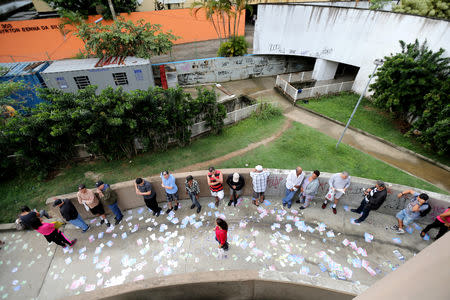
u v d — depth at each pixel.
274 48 18.98
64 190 8.39
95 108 8.12
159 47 16.36
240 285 3.84
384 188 6.00
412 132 11.68
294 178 6.68
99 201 6.74
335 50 17.12
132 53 16.22
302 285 3.63
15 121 8.06
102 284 5.64
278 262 5.91
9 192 8.45
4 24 19.61
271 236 6.54
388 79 11.62
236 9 19.62
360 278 5.54
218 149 10.45
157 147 10.27
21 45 20.83
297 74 20.34
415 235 6.48
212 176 6.67
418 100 11.61
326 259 5.95
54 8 20.95
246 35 27.39
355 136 11.95
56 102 8.34
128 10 22.05
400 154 10.66
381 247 6.23
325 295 3.63
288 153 10.16
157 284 3.84
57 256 6.36
